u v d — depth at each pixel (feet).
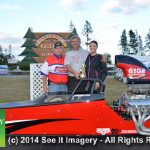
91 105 8.56
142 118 8.47
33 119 8.49
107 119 8.62
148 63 45.42
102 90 9.57
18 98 24.48
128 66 9.50
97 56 11.71
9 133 8.54
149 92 9.67
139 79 9.41
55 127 8.50
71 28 23.25
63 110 8.49
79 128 8.54
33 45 22.89
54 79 12.17
